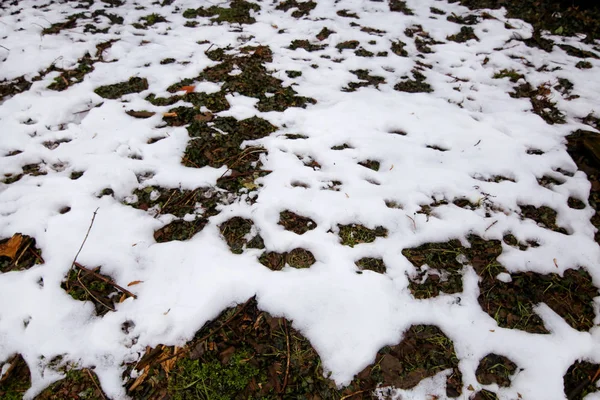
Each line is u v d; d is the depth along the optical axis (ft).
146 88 12.21
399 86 12.90
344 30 15.34
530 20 16.07
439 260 8.27
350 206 8.98
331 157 10.23
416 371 6.78
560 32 15.44
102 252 7.92
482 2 17.25
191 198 9.16
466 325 7.32
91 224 8.32
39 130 10.71
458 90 12.84
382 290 7.58
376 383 6.64
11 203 8.78
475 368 6.89
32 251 8.02
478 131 11.23
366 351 6.86
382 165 10.15
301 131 10.95
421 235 8.60
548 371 6.82
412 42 14.99
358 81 13.03
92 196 8.96
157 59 13.50
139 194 9.22
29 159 9.91
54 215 8.57
